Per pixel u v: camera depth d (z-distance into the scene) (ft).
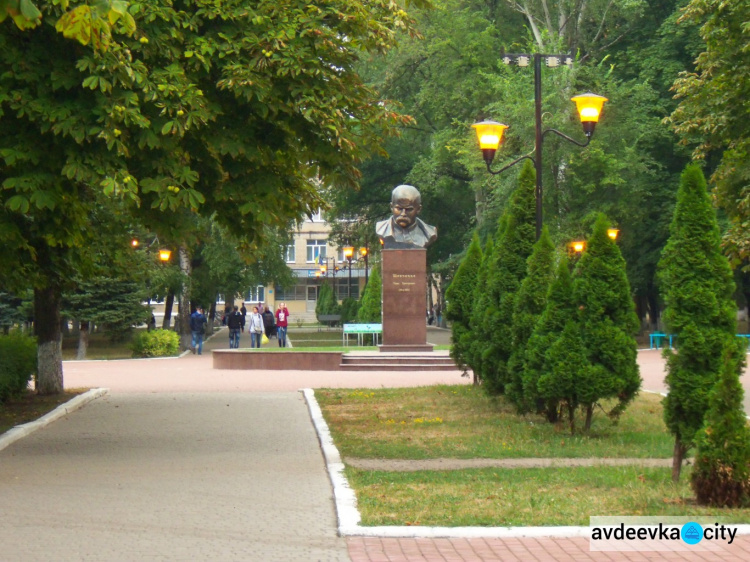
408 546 28.45
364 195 198.18
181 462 44.93
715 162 152.35
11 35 41.91
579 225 143.54
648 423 58.70
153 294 161.07
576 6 156.56
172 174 44.65
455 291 78.84
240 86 45.50
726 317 37.78
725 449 32.96
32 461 45.37
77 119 41.63
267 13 47.75
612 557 27.20
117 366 123.44
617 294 51.88
